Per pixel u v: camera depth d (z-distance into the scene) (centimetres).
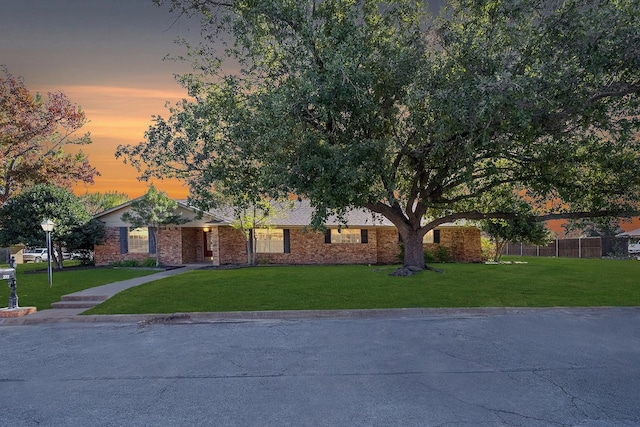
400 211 1844
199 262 2755
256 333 923
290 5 1320
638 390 565
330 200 1343
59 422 494
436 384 593
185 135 1441
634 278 1642
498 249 2652
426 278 1614
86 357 770
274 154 1323
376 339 843
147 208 2369
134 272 2188
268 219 2464
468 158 1295
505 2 1181
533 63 1140
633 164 1367
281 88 1306
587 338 833
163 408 529
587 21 1059
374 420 483
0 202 2908
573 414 493
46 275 2095
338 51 1229
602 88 1141
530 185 1636
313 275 1764
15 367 719
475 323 971
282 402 540
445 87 1235
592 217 1644
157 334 938
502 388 575
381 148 1320
